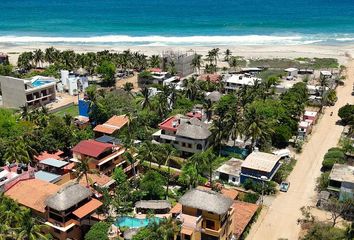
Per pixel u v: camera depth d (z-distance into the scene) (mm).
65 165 100938
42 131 112562
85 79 177125
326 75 181875
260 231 83500
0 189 85938
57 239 78500
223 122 113562
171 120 120875
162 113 133125
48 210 77750
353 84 181750
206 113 129750
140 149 98688
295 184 101188
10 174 92062
